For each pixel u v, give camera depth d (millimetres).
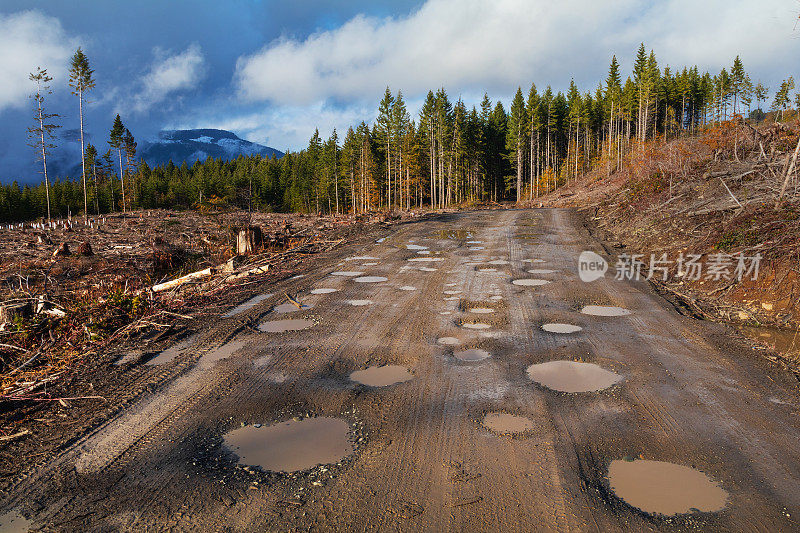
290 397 4656
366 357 5758
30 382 5102
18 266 13070
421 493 3113
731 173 13797
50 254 15492
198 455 3639
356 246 15492
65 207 86562
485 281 9977
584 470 3359
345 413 4316
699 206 12805
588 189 46094
